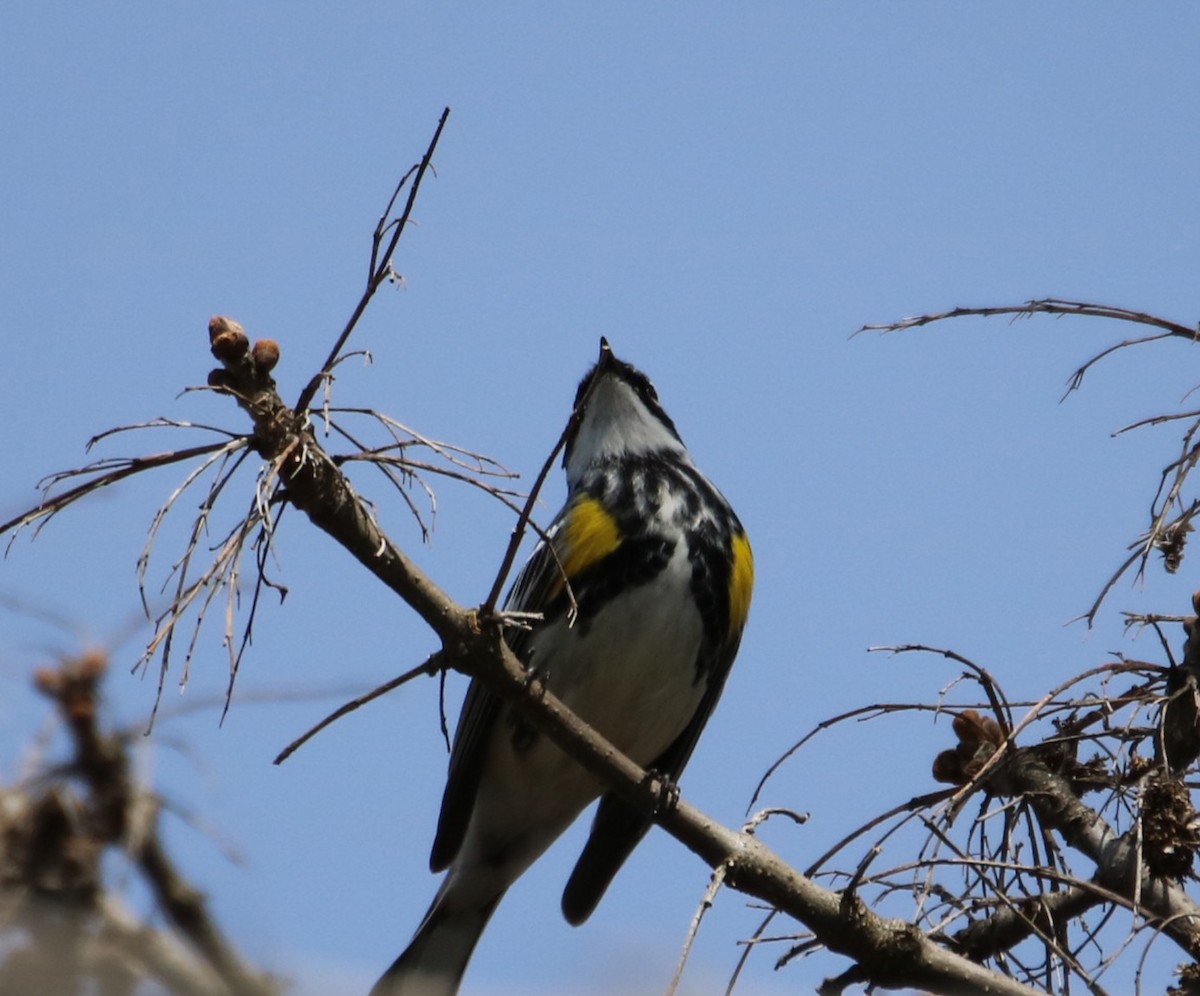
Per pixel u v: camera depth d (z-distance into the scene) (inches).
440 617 354.9
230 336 318.3
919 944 370.3
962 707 403.5
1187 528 415.8
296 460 319.6
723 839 380.5
